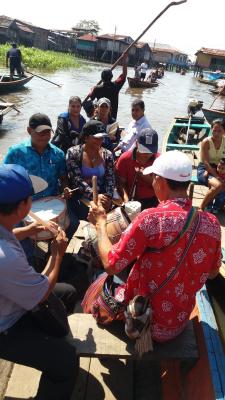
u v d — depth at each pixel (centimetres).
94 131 379
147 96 2662
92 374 276
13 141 1155
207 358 225
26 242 337
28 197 197
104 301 246
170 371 266
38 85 2427
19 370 278
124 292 237
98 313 250
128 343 240
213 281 306
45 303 216
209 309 268
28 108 1662
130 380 273
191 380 234
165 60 7912
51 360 217
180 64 8400
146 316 212
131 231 201
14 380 270
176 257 200
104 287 252
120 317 245
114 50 6375
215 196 524
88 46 6538
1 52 3512
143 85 3131
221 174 516
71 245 434
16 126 1332
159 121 1762
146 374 281
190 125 1011
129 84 3100
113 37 6353
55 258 232
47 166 371
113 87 748
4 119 1412
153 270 206
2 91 1888
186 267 204
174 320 222
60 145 538
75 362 224
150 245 201
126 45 6378
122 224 308
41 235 303
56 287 275
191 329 254
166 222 196
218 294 299
